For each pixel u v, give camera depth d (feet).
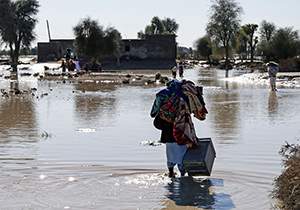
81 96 119.85
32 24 333.01
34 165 45.19
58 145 54.60
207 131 63.77
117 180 40.14
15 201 34.68
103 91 136.77
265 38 392.27
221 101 105.40
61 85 165.07
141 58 380.37
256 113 82.89
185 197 35.60
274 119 75.10
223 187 37.99
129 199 35.17
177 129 40.37
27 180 40.06
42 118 77.87
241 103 100.58
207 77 232.53
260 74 209.87
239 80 198.29
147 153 50.26
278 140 57.16
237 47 382.42
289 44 308.19
